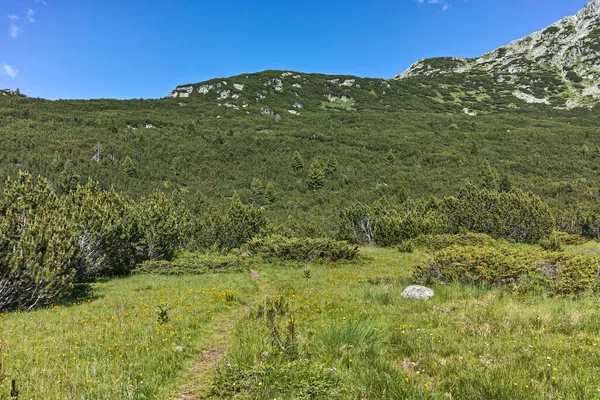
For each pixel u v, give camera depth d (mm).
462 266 11555
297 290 13055
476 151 69750
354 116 103500
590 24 165500
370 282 14062
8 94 103500
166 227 23109
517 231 29453
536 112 108312
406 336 6223
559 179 55906
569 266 10023
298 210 50625
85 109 95812
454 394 4016
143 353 5949
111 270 20172
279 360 5043
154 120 87000
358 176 62219
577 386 3918
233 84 130625
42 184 17531
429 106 121062
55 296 12148
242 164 67312
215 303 10766
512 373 4371
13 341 6852
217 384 4590
